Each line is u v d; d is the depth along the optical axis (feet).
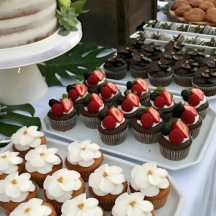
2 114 2.93
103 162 2.42
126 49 3.59
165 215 2.13
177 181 2.34
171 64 3.41
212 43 3.82
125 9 3.78
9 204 2.14
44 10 2.71
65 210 2.01
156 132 2.59
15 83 3.03
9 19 2.56
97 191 2.15
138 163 2.52
